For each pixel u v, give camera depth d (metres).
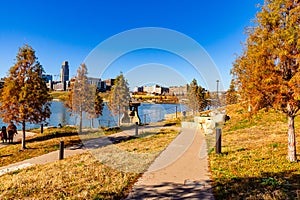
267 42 7.07
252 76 7.48
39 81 15.71
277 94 7.24
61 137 18.30
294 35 6.79
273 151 8.99
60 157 10.90
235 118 18.20
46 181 6.75
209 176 6.75
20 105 15.23
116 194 5.61
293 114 7.79
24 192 5.95
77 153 12.16
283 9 7.13
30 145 15.99
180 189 5.86
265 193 5.17
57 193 5.78
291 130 7.80
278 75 7.11
